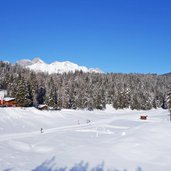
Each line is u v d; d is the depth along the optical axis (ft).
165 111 515.50
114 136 146.92
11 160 100.32
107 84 577.02
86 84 517.96
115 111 482.69
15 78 407.23
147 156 105.60
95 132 191.72
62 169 91.04
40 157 107.65
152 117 386.11
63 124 279.69
